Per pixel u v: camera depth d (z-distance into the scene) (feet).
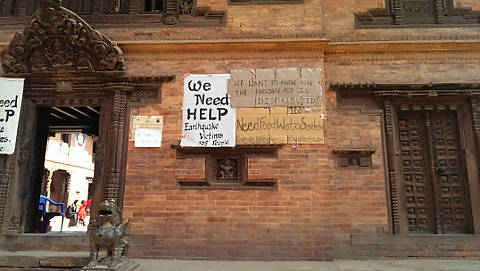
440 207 29.22
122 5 32.48
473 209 28.53
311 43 29.60
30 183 31.07
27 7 32.86
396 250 27.71
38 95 30.73
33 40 29.96
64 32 29.81
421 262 26.04
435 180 29.55
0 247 27.96
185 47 30.17
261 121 28.63
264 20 30.68
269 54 30.01
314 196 27.32
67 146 78.23
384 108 30.04
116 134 28.86
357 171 29.09
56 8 29.55
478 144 29.17
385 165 29.17
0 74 31.07
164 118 29.25
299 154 28.04
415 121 30.89
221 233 27.12
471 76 30.30
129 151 28.89
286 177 27.71
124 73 29.78
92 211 28.45
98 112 36.01
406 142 30.50
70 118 39.52
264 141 28.17
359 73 30.76
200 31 30.78
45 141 34.19
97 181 28.84
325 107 29.25
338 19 31.99
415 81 30.35
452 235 28.02
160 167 28.43
